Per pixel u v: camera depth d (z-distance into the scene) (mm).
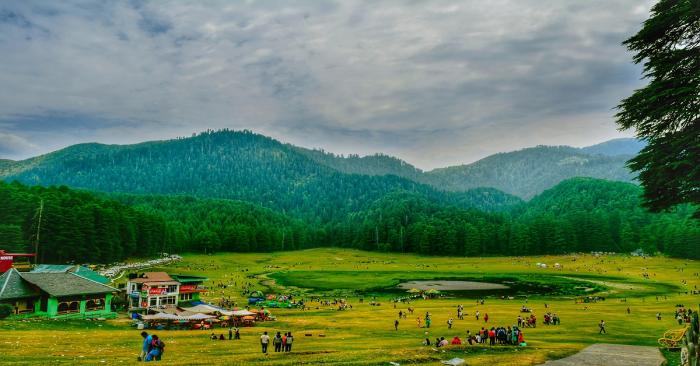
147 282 84812
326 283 136875
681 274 147250
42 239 132250
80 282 67750
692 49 24188
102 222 151375
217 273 157125
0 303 59312
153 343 32469
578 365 31062
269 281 140625
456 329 61719
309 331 59219
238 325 65750
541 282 136750
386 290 123188
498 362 31766
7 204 130125
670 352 37344
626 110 26672
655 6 24828
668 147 25172
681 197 26297
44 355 33312
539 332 56438
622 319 68500
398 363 31438
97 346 39875
